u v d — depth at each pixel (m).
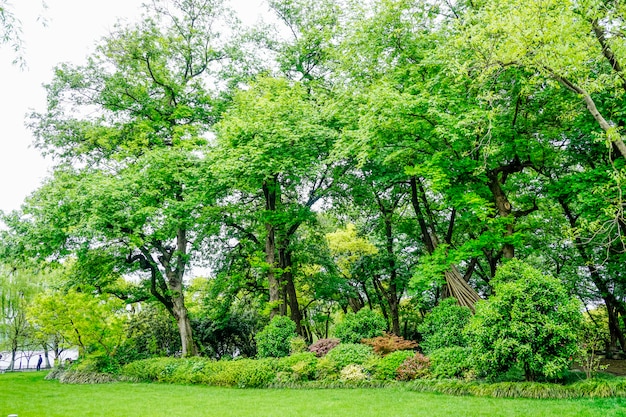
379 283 21.78
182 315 20.33
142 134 19.42
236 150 15.79
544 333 9.25
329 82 20.98
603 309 21.22
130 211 16.86
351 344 13.73
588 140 13.99
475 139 13.01
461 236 20.72
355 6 16.89
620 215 9.85
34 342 32.59
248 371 13.65
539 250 19.11
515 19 8.17
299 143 15.98
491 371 10.25
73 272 20.67
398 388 11.06
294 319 19.81
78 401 12.35
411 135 13.69
